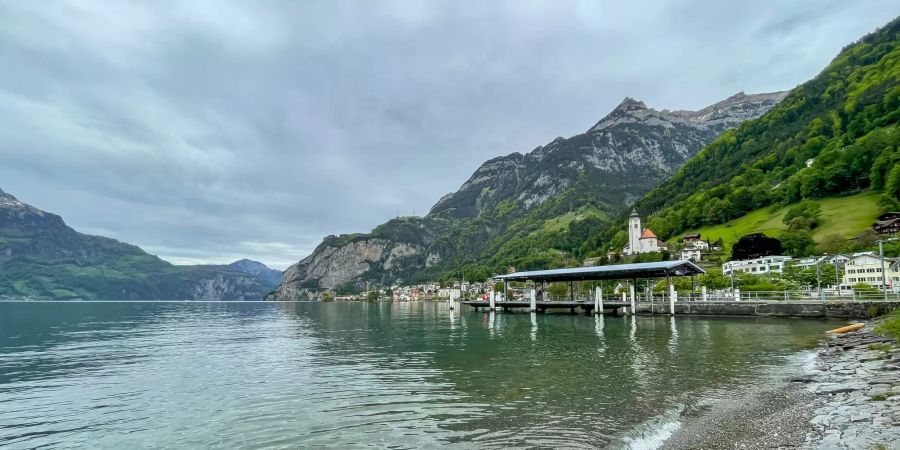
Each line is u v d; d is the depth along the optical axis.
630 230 173.50
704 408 15.84
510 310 90.56
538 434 13.48
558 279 79.69
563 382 20.62
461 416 15.55
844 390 16.22
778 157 178.50
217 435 14.02
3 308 142.88
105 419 16.05
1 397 19.62
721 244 137.12
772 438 11.98
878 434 10.80
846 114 166.50
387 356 30.64
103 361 29.80
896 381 16.31
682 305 65.62
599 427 14.04
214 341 42.47
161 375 24.41
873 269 83.19
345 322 71.56
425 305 193.88
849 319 51.72
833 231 109.75
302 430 14.32
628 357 27.62
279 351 34.28
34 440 13.95
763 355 27.47
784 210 140.62
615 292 94.06
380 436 13.61
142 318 86.00
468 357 29.28
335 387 20.66
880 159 119.31
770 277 82.81
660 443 12.51
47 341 43.16
